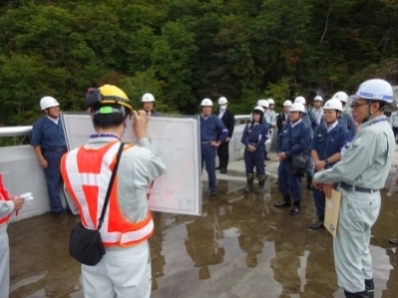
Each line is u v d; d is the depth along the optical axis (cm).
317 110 773
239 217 520
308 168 652
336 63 3194
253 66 2981
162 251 403
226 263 374
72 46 2792
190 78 3181
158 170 182
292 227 481
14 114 2416
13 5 3133
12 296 308
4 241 247
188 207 207
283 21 2972
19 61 2430
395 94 983
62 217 495
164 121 200
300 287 328
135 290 181
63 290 319
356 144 250
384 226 484
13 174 466
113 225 174
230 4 3494
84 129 212
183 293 314
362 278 266
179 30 3155
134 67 3123
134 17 3406
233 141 947
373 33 3266
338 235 270
